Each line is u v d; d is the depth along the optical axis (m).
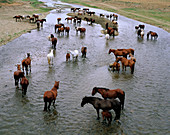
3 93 12.55
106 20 45.66
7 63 17.92
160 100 12.40
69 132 9.21
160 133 9.27
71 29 35.44
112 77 15.88
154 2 80.94
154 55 22.31
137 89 13.87
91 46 25.14
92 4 85.62
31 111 10.74
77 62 19.16
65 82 14.68
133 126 9.72
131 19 50.81
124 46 25.78
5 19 40.00
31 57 19.95
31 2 79.56
